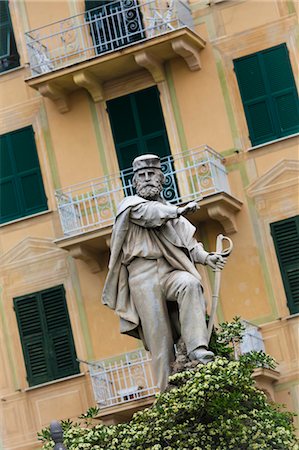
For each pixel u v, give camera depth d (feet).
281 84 115.03
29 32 119.14
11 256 119.85
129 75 117.60
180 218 54.03
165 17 116.06
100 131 118.52
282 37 115.03
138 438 52.08
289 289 112.47
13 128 120.98
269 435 51.83
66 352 117.70
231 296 112.78
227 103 115.75
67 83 118.32
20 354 118.93
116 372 114.52
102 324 116.88
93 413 58.85
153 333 53.11
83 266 117.60
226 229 113.50
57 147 119.75
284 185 113.70
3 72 121.70
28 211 120.06
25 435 117.60
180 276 52.95
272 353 111.45
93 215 116.67
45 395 117.50
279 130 114.62
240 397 52.03
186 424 52.06
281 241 113.29
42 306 118.73
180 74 116.78
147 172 54.08
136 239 53.42
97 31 117.91
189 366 52.65
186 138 116.26
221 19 116.16
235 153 115.14
